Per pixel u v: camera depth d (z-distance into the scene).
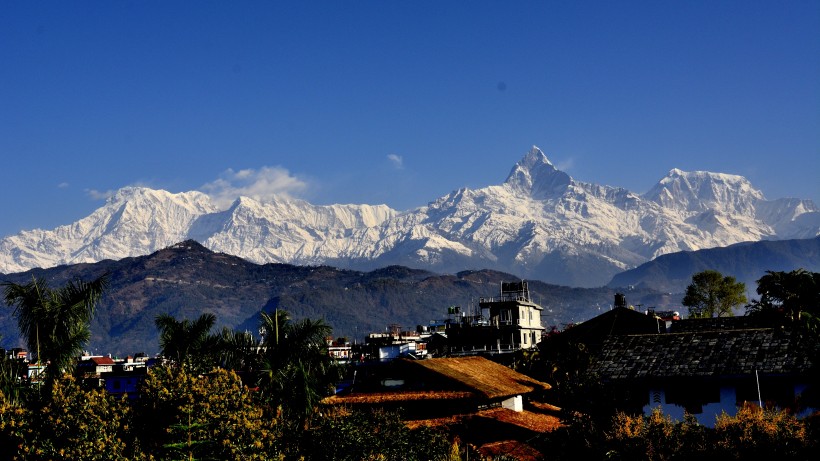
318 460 42.78
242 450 39.00
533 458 55.69
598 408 52.47
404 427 47.19
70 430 37.97
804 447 44.47
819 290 57.59
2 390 44.50
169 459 38.06
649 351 62.75
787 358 57.38
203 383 41.75
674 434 47.22
